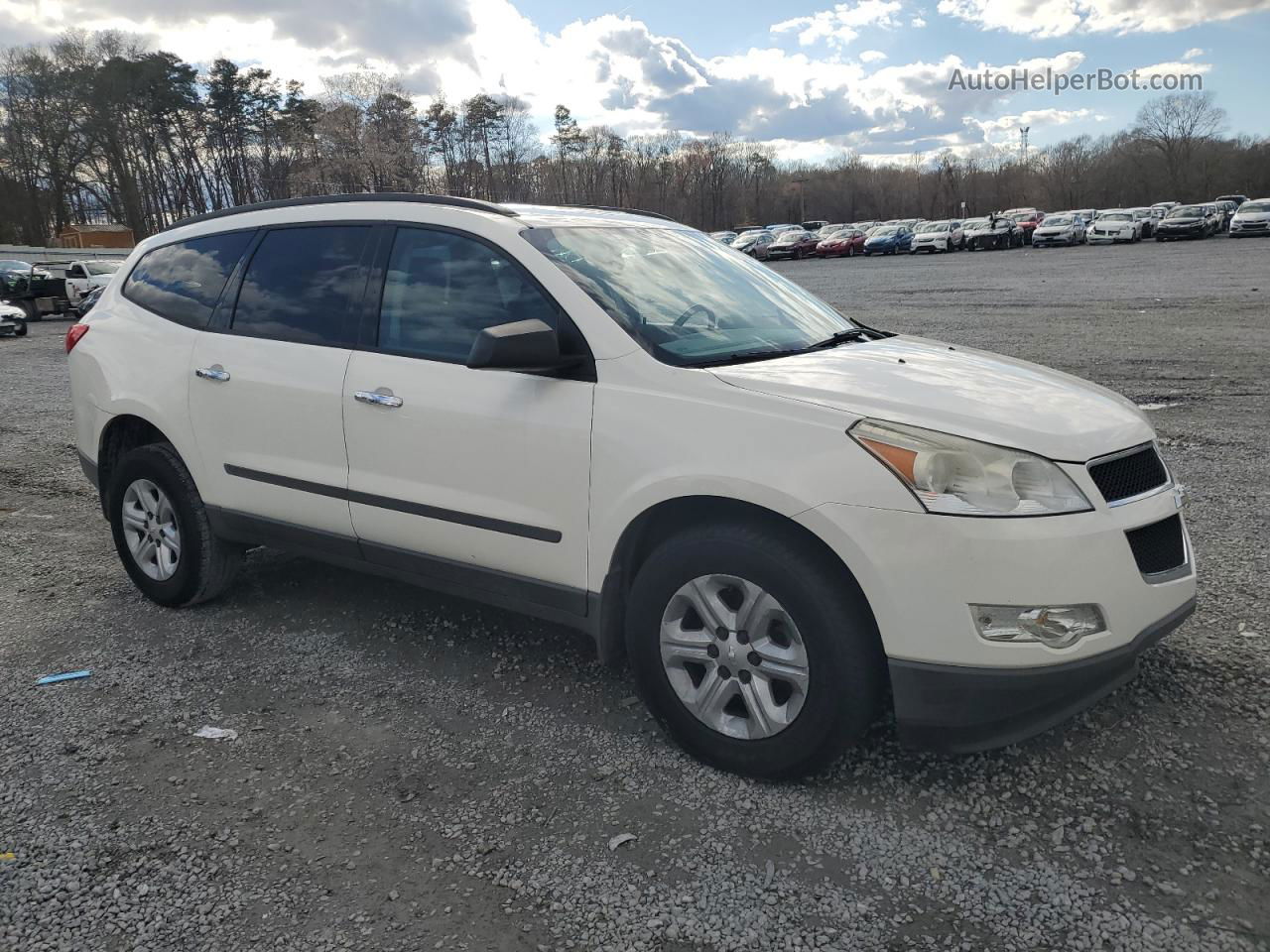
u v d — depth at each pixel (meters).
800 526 2.75
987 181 107.38
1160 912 2.32
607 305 3.22
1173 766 2.92
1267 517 5.22
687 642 2.98
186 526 4.32
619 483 3.01
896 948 2.24
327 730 3.32
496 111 83.19
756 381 2.91
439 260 3.60
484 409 3.31
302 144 77.44
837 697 2.70
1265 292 18.73
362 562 3.84
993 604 2.53
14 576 5.02
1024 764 2.96
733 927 2.32
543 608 3.34
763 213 109.75
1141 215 51.91
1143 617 2.71
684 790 2.90
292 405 3.86
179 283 4.49
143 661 3.91
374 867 2.58
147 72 72.81
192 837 2.72
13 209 68.19
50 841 2.71
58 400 11.74
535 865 2.57
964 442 2.62
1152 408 8.39
